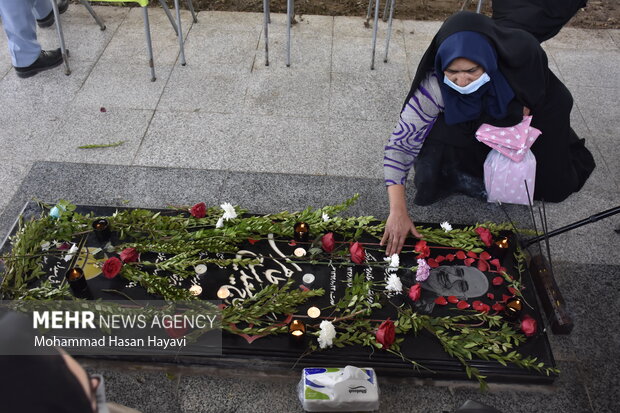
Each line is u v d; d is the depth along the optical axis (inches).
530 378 97.4
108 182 135.5
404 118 110.7
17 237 113.9
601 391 99.0
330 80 171.6
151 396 96.3
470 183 129.6
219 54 181.2
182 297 102.6
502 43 102.1
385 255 113.6
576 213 131.9
